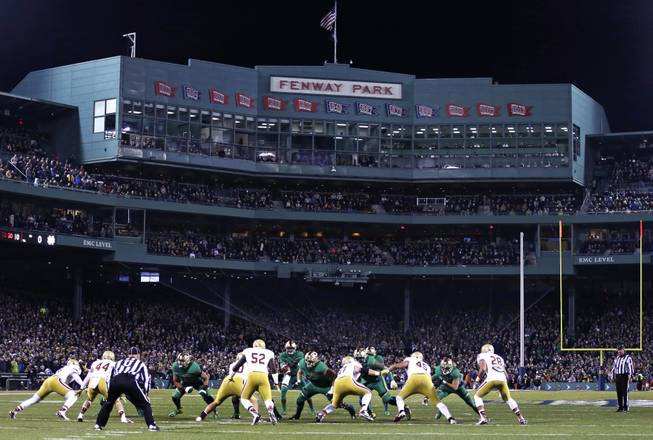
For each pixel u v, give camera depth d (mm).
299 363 24672
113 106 67438
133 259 65938
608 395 45031
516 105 73438
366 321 72375
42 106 67000
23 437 17016
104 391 22406
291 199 73875
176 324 68125
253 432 18516
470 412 29109
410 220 72750
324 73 73812
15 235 58781
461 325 71812
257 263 70625
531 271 71125
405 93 74625
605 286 74500
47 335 60688
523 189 75062
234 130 71750
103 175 68312
